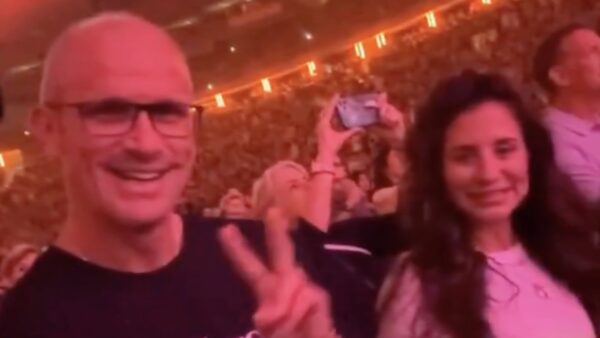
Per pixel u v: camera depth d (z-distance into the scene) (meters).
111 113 1.18
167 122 1.21
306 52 7.68
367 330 1.53
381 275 1.60
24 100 7.61
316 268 1.50
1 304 1.25
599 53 2.35
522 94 1.61
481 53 6.28
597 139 2.21
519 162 1.57
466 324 1.48
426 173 1.59
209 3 7.61
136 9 7.45
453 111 1.57
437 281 1.52
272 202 1.93
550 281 1.59
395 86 6.84
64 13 7.14
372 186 2.54
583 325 1.56
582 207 1.64
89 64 1.19
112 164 1.19
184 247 1.30
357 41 7.29
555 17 5.88
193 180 7.12
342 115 1.96
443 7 6.75
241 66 8.05
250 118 7.84
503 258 1.57
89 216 1.24
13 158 7.54
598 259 1.62
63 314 1.22
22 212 7.34
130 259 1.25
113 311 1.24
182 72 1.23
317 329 0.89
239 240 0.92
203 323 1.27
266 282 0.90
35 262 1.28
